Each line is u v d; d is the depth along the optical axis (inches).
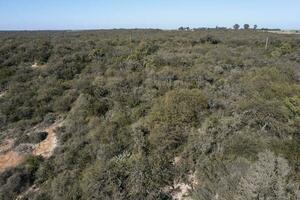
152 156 499.2
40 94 823.1
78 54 1171.9
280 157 374.9
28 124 709.9
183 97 613.3
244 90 703.7
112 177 460.1
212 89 721.6
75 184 492.1
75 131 644.7
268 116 522.3
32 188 532.4
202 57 1089.4
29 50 1222.9
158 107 609.6
